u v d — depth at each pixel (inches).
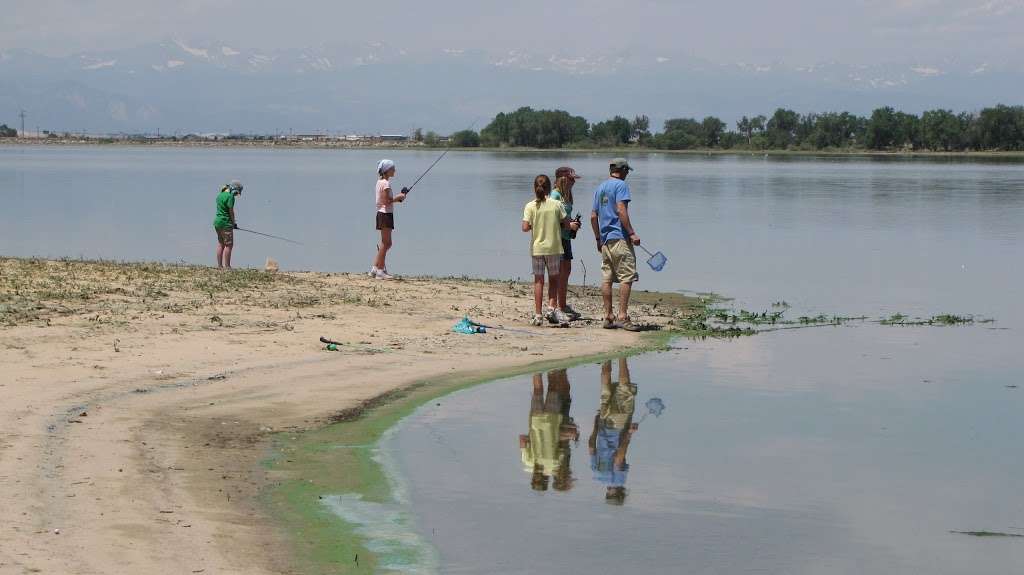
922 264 1035.9
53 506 291.1
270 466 349.4
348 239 1264.8
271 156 5876.0
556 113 7564.0
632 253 641.6
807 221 1510.8
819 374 532.4
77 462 332.2
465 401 455.8
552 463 372.2
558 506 327.3
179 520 291.4
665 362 555.2
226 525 291.9
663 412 450.9
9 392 408.5
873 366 554.3
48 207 1736.0
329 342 546.0
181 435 375.2
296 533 291.3
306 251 1145.4
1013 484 360.2
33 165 3841.0
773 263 1038.4
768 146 7209.6
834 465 378.6
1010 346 616.1
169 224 1449.3
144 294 641.0
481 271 987.9
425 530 301.3
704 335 636.7
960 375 534.3
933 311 752.3
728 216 1598.2
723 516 323.3
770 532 310.7
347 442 384.2
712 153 6860.2
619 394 479.8
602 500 335.0
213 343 524.4
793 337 639.1
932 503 339.0
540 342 589.9
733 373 531.5
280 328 572.7
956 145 6456.7
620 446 397.1
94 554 259.9
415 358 530.0
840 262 1050.7
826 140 7052.2
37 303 584.1
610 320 645.9
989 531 315.3
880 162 4702.3
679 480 358.0
